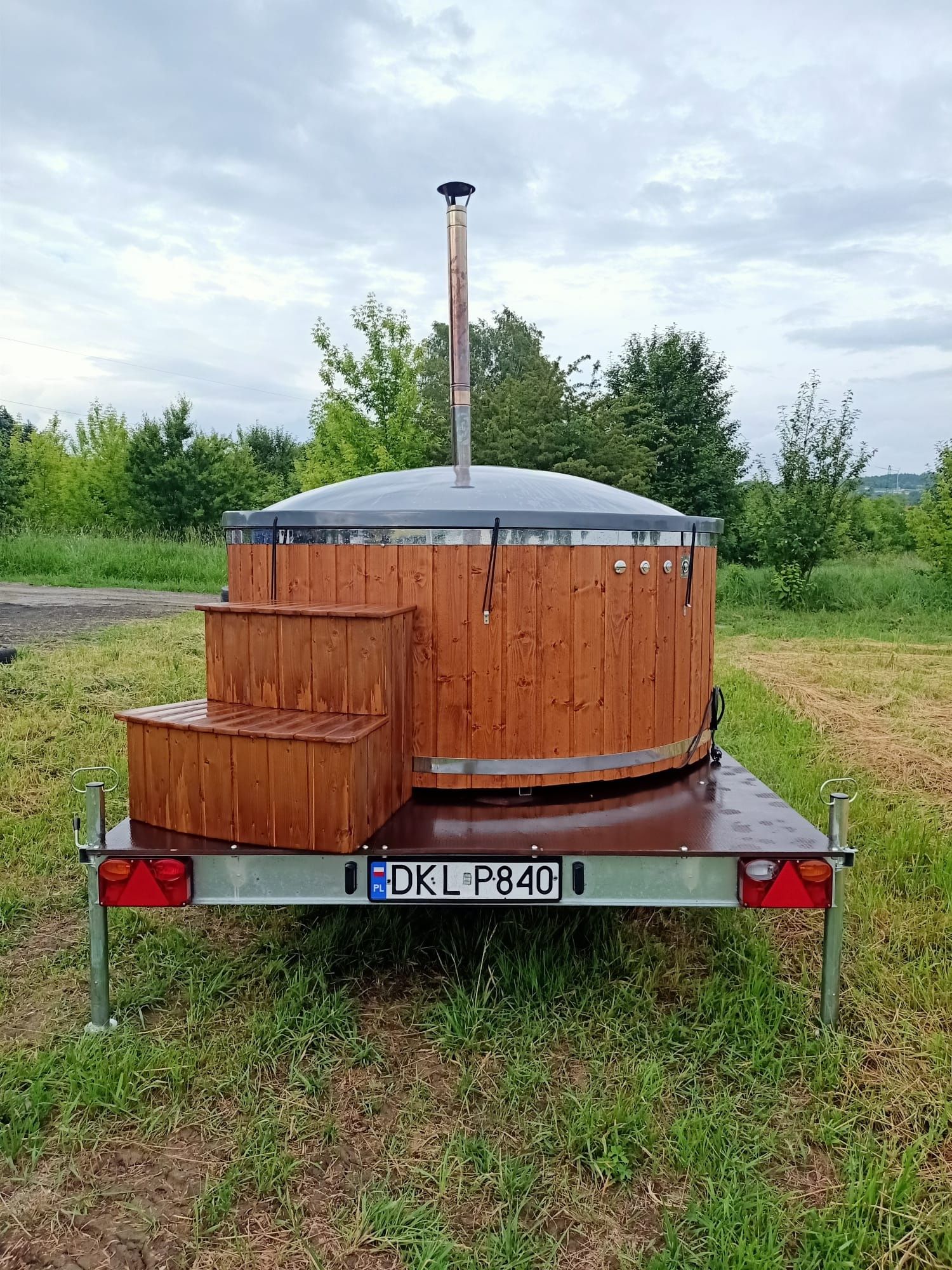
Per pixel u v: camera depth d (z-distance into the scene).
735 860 2.74
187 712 2.99
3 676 6.94
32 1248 1.97
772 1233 1.96
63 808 4.65
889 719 7.05
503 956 3.09
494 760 3.25
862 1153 2.24
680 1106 2.45
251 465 30.00
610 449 17.83
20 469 27.42
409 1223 2.02
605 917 3.43
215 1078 2.54
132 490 27.48
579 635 3.28
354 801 2.67
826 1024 2.79
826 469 15.52
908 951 3.34
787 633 12.52
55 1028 2.81
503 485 3.52
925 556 16.05
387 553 3.21
